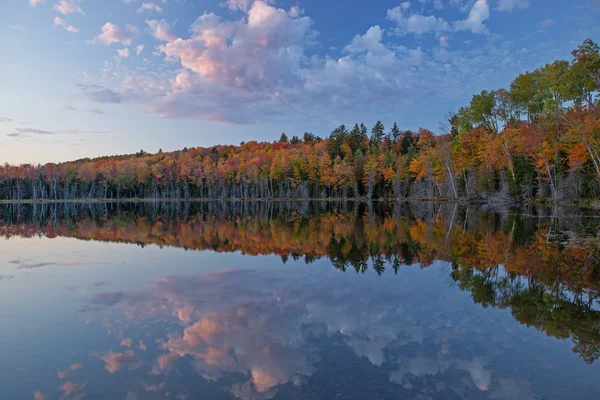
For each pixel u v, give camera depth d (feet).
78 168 350.02
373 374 17.01
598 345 20.22
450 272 37.27
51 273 38.29
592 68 95.81
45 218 117.60
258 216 120.57
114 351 19.89
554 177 129.29
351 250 50.47
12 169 323.78
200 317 24.94
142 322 24.13
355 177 273.33
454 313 25.44
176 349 19.97
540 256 43.88
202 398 15.15
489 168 155.74
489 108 167.73
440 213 114.83
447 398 15.05
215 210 165.78
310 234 68.08
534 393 15.49
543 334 21.79
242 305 27.30
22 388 16.37
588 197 114.01
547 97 139.85
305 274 36.96
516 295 29.32
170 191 351.25
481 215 100.27
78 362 18.78
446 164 175.94
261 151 383.24
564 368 17.70
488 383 16.22
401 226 79.71
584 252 45.73
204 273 37.81
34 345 20.85
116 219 111.45
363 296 29.43
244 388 15.84
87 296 30.12
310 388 15.81
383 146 322.96
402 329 22.54
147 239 63.82
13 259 46.03
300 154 321.73
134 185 349.82
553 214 96.43
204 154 467.93
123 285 33.40
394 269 38.91
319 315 25.11
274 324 23.45
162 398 15.23
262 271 38.52
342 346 20.15
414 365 17.92
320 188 300.20
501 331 22.24
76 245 57.57
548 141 126.11
